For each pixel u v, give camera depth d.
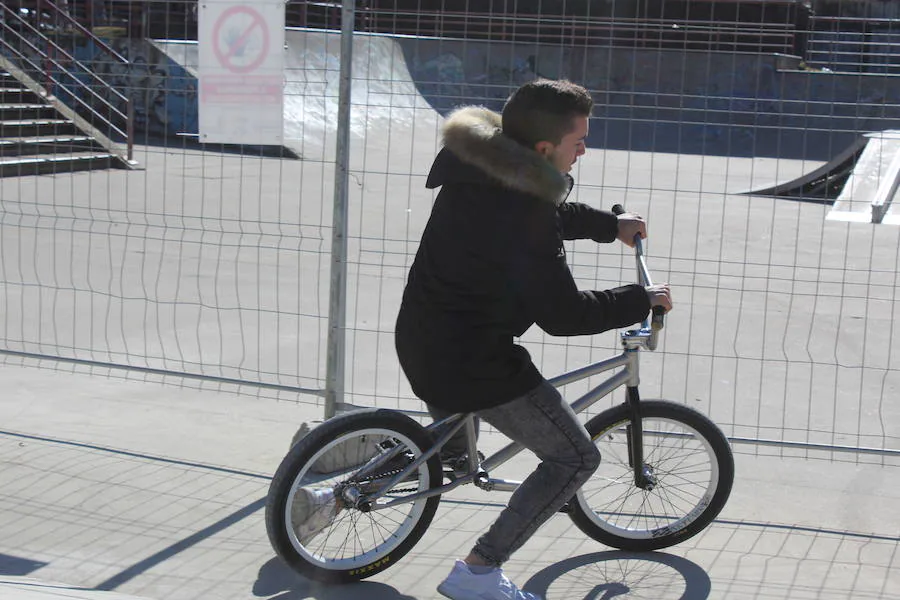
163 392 5.14
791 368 6.02
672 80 20.69
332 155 16.73
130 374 5.41
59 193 11.46
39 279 7.50
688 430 3.48
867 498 4.08
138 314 6.66
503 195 2.76
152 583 3.23
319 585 3.26
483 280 2.83
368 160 16.48
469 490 4.06
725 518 3.85
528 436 3.00
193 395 5.11
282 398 5.12
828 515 3.91
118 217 10.34
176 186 12.64
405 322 3.00
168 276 7.85
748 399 5.39
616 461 4.15
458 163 2.82
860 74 5.19
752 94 20.22
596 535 3.52
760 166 18.48
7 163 11.16
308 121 17.55
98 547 3.46
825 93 19.42
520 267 2.77
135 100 15.46
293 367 5.67
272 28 4.10
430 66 18.95
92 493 3.89
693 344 6.50
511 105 2.82
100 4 15.78
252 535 3.60
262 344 6.11
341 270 4.20
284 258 8.73
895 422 5.07
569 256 9.45
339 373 4.30
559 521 3.81
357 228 10.70
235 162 15.21
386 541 3.32
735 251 10.21
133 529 3.61
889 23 5.23
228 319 6.66
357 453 3.22
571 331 2.87
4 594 2.98
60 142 13.13
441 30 5.16
